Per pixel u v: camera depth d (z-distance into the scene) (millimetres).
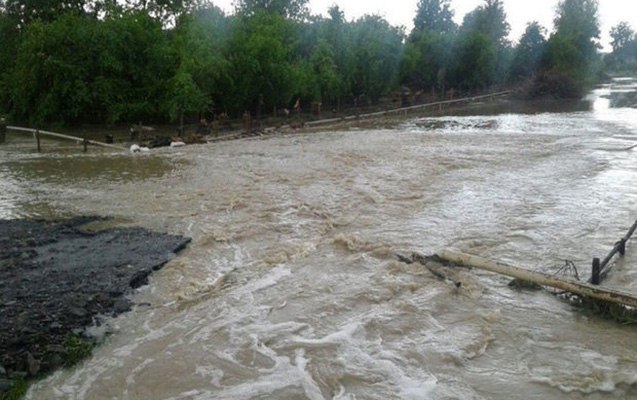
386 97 51438
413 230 11734
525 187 15695
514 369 6543
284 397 6039
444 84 57125
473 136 27953
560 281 8250
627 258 9992
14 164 20578
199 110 31469
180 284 8969
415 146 24312
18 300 8039
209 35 36094
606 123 32562
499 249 10555
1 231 11594
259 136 29422
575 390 6113
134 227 12008
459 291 8664
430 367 6578
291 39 41156
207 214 13008
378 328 7512
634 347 7012
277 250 10492
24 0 38031
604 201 13977
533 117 38375
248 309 8102
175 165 19953
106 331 7434
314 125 35125
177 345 7129
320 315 7895
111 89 32156
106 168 19500
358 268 9633
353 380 6328
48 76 31719
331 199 14398
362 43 46375
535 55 63344
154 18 37125
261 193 15094
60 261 9797
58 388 6184
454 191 15305
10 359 6477
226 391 6152
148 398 6059
